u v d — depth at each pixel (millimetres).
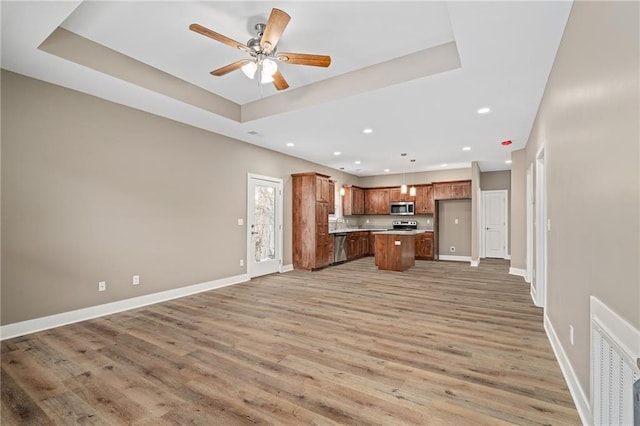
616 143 1318
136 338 2943
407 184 9273
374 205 9867
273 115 4285
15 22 2297
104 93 3543
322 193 7074
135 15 2594
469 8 2109
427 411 1831
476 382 2150
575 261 1967
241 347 2732
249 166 5820
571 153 2070
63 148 3359
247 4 2443
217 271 5129
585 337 1751
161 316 3605
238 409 1859
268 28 2299
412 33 2826
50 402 1934
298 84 3967
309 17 2584
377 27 2730
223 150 5281
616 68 1313
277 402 1927
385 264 6793
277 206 6512
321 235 7004
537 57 2699
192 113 4195
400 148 6184
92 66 2996
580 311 1854
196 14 2576
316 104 3869
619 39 1281
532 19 2207
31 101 3137
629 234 1189
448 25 2703
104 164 3703
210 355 2576
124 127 3898
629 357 1135
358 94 3545
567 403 1907
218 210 5172
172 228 4445
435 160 7422
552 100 2793
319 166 8070
